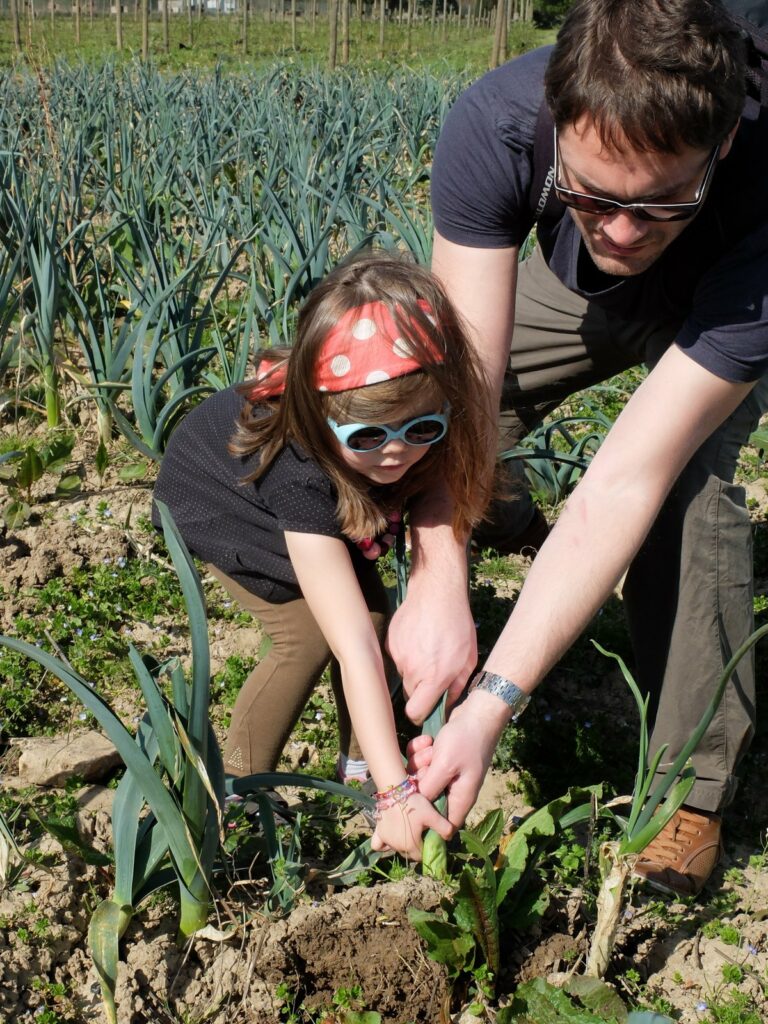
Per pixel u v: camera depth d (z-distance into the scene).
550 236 2.24
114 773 2.64
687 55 1.56
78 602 3.25
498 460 2.62
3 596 3.35
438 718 2.07
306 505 2.06
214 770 2.00
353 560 2.35
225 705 2.94
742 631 2.30
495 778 2.81
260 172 6.34
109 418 4.24
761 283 1.90
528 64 2.13
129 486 4.03
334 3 19.06
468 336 2.12
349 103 10.49
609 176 1.71
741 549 2.28
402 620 2.14
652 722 2.53
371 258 2.00
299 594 2.30
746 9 1.97
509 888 2.04
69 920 2.13
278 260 4.61
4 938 2.06
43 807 2.45
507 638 1.96
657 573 2.36
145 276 4.96
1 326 4.36
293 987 2.02
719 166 1.91
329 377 1.90
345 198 5.29
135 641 3.21
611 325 2.71
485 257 2.25
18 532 3.66
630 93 1.59
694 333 1.96
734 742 2.36
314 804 2.59
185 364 4.20
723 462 2.28
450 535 2.23
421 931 1.96
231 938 2.09
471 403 2.06
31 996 2.01
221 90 11.67
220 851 2.17
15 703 2.82
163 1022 1.99
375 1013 1.97
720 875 2.51
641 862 2.38
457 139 2.19
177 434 2.47
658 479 1.97
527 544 3.54
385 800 1.95
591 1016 1.92
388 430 1.92
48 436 4.36
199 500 2.36
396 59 25.53
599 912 2.04
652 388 1.99
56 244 4.56
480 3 34.81
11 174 5.94
